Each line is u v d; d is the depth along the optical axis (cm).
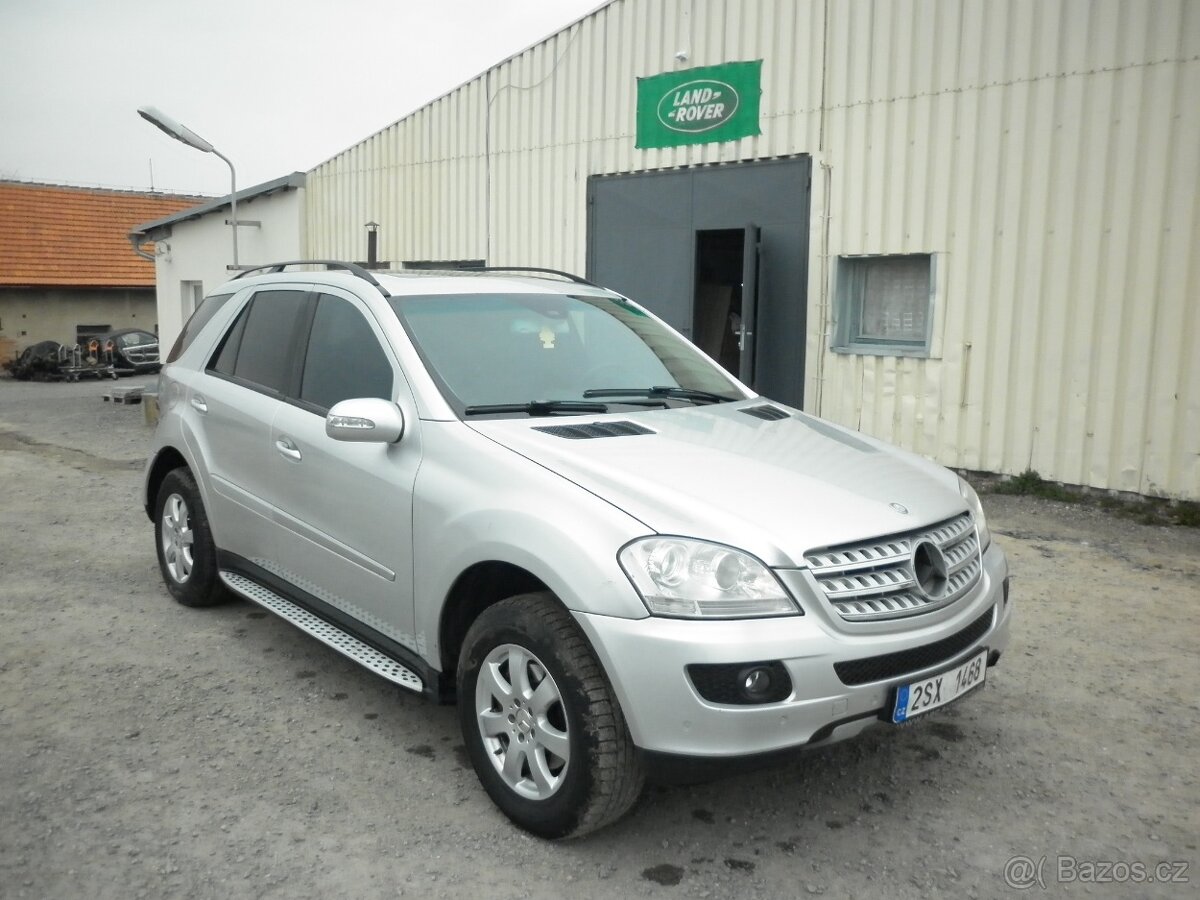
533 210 1298
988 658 366
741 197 1079
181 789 371
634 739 307
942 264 930
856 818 360
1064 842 346
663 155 1143
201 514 545
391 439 389
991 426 912
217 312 566
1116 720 442
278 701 450
